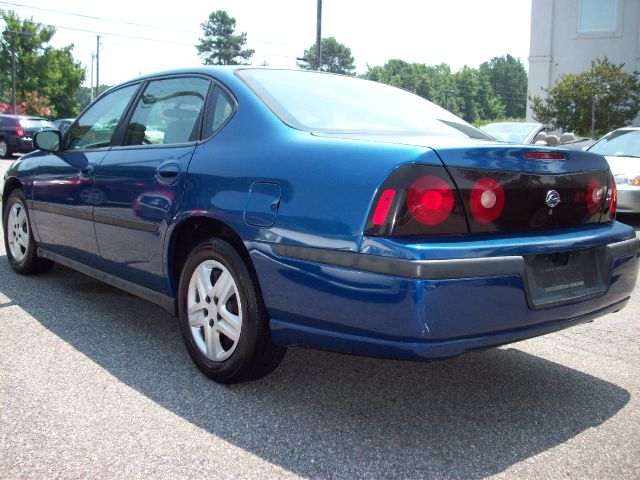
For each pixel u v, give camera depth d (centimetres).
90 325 389
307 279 255
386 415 280
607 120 2183
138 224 346
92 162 393
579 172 285
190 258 313
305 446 250
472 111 14275
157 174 334
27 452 239
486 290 239
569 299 267
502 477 232
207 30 9762
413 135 301
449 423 274
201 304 309
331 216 249
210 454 242
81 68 6319
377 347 244
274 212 269
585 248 276
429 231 241
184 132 340
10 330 376
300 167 267
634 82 2200
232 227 284
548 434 266
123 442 249
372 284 237
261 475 229
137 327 388
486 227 252
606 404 298
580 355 367
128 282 372
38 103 5656
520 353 368
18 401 282
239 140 303
